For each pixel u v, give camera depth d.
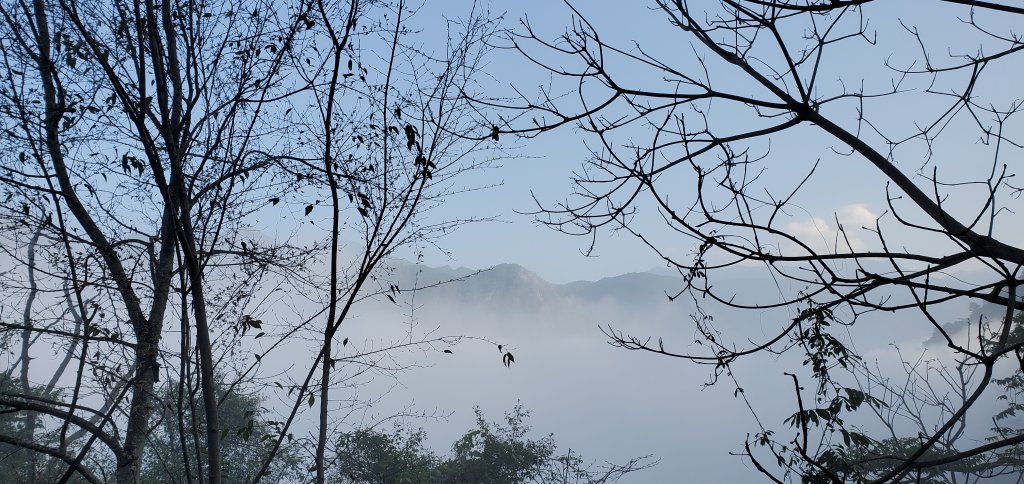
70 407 6.25
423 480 17.34
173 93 6.31
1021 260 2.82
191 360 6.14
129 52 6.34
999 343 2.86
